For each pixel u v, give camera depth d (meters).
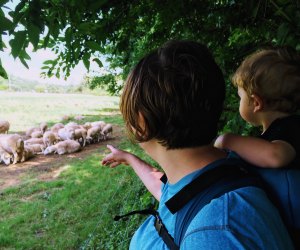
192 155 0.93
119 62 6.75
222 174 0.87
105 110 20.12
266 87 1.17
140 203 4.75
